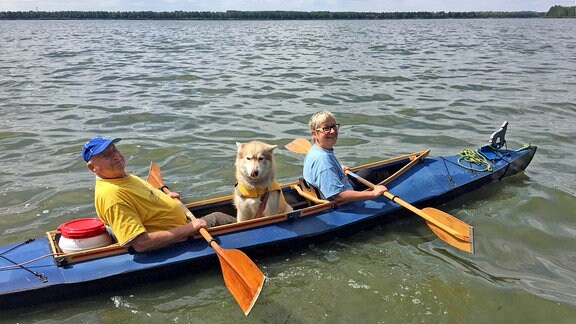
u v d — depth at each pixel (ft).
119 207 13.84
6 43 113.91
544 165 25.00
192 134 31.01
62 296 13.89
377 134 31.27
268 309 13.99
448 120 34.58
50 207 20.17
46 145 28.32
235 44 109.91
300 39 126.82
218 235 16.03
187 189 22.29
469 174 21.75
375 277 15.40
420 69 61.77
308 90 46.50
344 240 17.72
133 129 32.12
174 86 49.21
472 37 136.77
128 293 14.60
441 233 16.85
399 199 18.10
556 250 17.04
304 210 17.35
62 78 54.65
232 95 44.27
